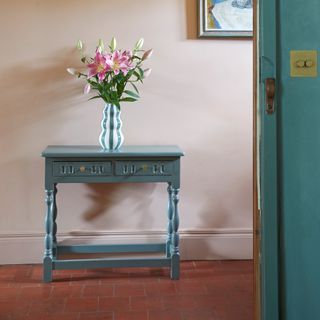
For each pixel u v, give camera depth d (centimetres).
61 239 318
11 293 268
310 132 190
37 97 312
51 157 275
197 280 291
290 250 192
